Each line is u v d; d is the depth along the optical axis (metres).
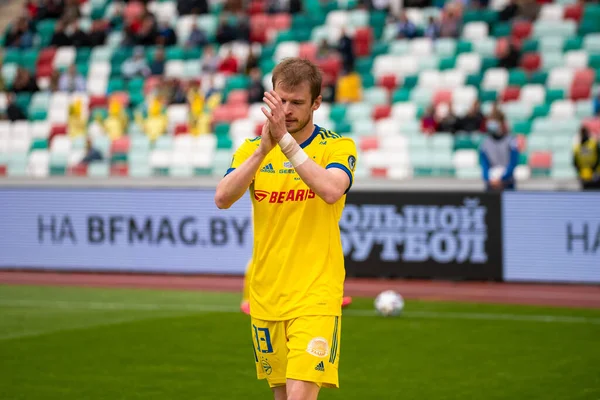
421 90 39.72
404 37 42.81
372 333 18.00
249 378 14.00
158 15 49.53
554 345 16.73
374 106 39.19
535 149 35.47
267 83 42.66
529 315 20.42
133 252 28.47
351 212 26.97
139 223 28.39
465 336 17.70
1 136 42.69
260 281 8.41
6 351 16.08
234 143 38.22
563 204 25.20
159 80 42.91
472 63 40.94
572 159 31.81
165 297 23.34
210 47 43.91
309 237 8.25
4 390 13.10
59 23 48.66
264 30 45.88
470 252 25.88
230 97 41.38
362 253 26.86
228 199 8.11
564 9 42.81
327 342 8.16
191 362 15.19
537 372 14.40
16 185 30.86
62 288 25.23
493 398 12.71
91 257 28.84
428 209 26.20
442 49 42.00
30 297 23.34
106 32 48.22
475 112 36.19
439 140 36.03
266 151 7.92
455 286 25.44
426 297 23.47
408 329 18.48
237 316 20.11
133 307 21.50
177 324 19.00
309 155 8.33
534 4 43.09
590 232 25.00
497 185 26.62
